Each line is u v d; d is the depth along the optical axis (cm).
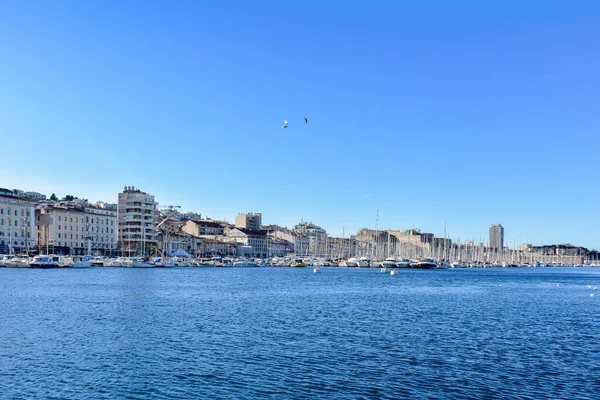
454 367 4350
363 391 3706
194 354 4694
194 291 10775
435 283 15650
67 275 14975
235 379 3950
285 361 4475
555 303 9769
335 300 9506
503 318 7350
